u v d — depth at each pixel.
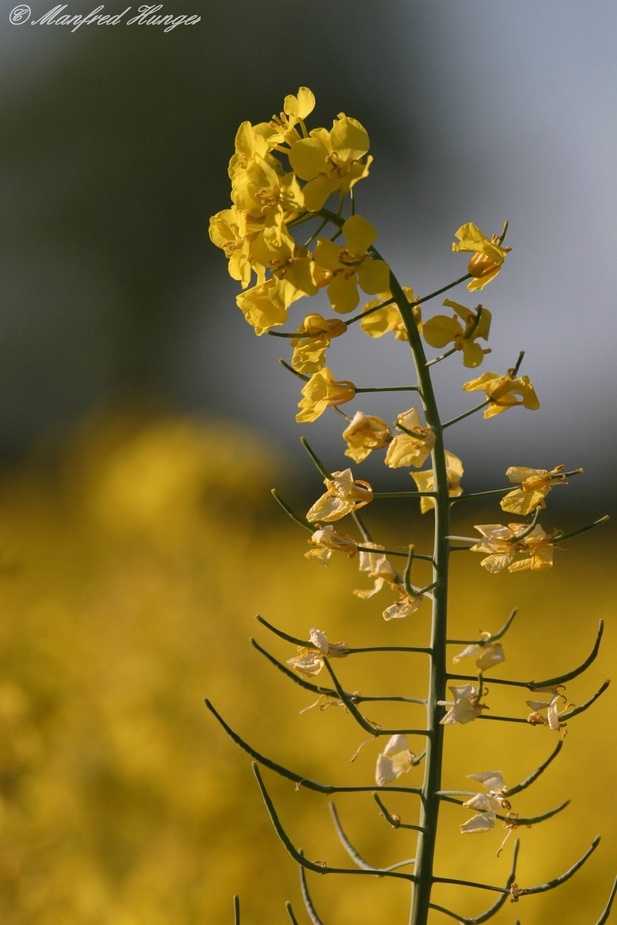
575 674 0.84
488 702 1.82
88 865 1.03
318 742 1.26
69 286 7.00
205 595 1.46
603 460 4.05
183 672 1.21
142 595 1.41
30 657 1.06
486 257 0.85
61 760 1.05
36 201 7.36
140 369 6.49
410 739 1.70
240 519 1.94
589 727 1.74
